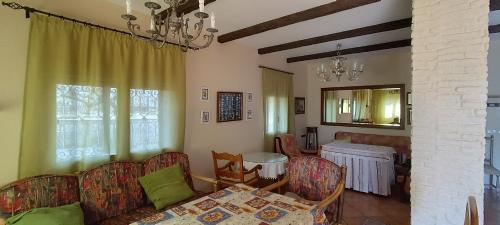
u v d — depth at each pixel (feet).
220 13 9.18
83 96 7.38
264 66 15.16
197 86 11.21
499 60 12.75
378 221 9.46
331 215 6.77
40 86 6.58
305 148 19.45
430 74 6.64
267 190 7.03
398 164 13.69
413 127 6.91
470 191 6.15
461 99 6.24
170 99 9.52
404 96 15.81
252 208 5.64
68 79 7.06
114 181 7.30
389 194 11.92
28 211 5.65
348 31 11.17
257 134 14.80
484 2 5.97
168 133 9.54
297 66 18.76
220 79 12.37
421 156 6.80
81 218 6.16
